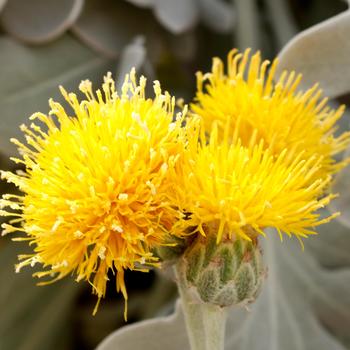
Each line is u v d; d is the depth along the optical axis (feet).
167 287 1.44
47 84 1.34
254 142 0.94
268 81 0.98
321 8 1.57
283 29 1.51
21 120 1.31
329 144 0.98
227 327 1.27
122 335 1.17
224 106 0.97
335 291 1.32
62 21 1.34
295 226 0.91
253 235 0.92
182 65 1.56
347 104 1.40
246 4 1.47
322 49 1.11
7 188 1.43
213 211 0.90
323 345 1.30
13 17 1.34
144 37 1.42
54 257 0.91
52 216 0.90
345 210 1.15
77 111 0.92
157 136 0.90
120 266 0.90
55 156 0.91
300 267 1.33
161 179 0.88
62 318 1.49
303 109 0.97
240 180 0.89
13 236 1.43
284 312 1.30
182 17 1.39
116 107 0.91
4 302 1.43
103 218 0.89
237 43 1.48
